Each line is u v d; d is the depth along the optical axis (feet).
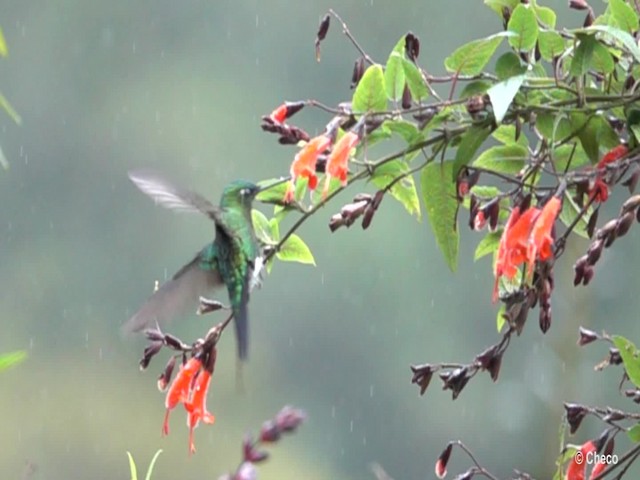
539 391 42.37
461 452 59.06
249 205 17.62
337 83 68.18
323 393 62.28
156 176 16.85
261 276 17.30
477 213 16.65
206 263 16.98
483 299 63.21
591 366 45.65
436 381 61.77
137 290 65.82
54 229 67.77
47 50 73.51
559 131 16.12
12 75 73.05
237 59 70.28
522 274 16.49
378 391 62.75
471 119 15.88
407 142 16.06
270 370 61.98
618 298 51.47
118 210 68.33
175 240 66.69
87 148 70.49
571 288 39.11
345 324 63.62
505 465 55.06
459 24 65.92
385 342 63.26
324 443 61.36
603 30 15.08
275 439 9.07
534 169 16.11
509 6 16.84
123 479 58.59
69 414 60.03
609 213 48.70
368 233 64.49
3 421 59.67
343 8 67.77
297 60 69.15
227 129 69.67
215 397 60.44
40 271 66.08
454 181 16.03
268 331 62.54
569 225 17.40
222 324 15.83
